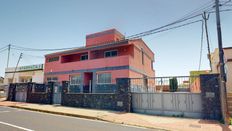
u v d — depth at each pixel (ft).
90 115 37.52
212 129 26.78
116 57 61.67
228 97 35.24
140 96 43.34
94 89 64.23
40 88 66.59
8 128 24.58
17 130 23.43
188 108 37.45
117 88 45.44
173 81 41.11
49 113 42.63
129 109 42.80
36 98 65.31
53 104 59.77
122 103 43.86
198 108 36.47
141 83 50.85
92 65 66.54
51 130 23.80
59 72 76.43
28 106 53.57
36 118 34.04
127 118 35.22
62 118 35.04
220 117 33.47
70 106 53.67
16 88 75.00
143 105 42.52
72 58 79.87
